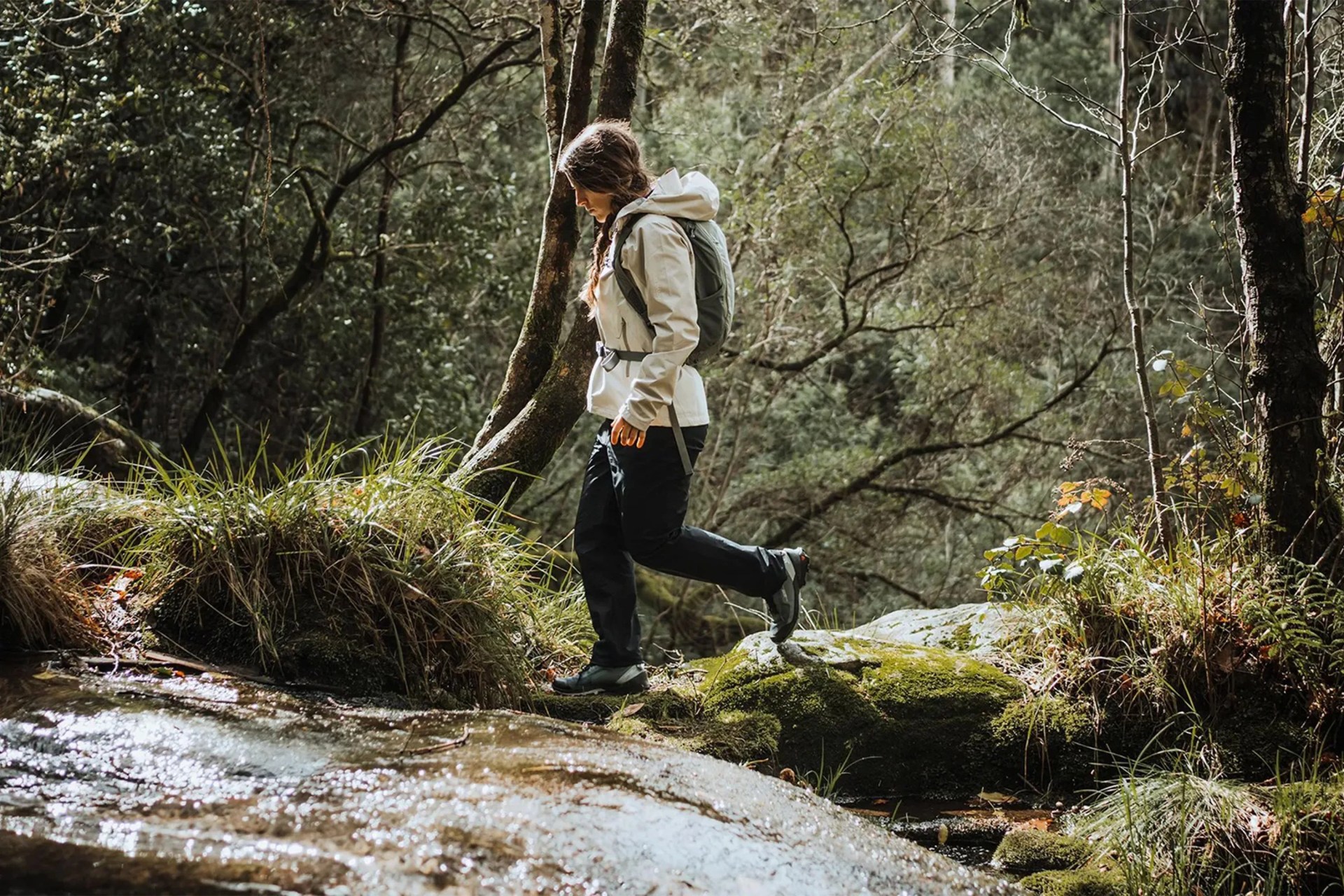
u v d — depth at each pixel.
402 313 10.15
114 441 6.66
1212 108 13.20
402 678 3.62
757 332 11.00
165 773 2.61
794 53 10.77
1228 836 3.13
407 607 3.71
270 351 9.99
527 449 4.76
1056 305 12.47
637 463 3.63
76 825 2.33
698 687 3.99
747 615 10.31
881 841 2.67
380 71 10.20
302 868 2.20
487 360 11.59
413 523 3.89
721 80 11.47
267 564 3.73
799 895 2.35
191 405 10.24
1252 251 3.88
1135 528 4.45
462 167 10.55
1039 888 2.96
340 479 4.00
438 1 9.63
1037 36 14.83
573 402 4.80
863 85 10.39
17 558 3.52
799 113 10.74
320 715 3.06
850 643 4.14
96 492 4.05
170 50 8.56
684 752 2.98
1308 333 3.87
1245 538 3.97
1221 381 7.32
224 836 2.32
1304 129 4.41
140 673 3.38
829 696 3.80
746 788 2.78
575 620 4.64
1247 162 3.86
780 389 11.82
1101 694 3.83
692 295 3.41
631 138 3.56
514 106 11.43
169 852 2.23
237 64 9.34
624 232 3.46
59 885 2.09
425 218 10.13
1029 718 3.77
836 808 2.82
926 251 11.38
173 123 8.41
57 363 8.29
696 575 3.84
